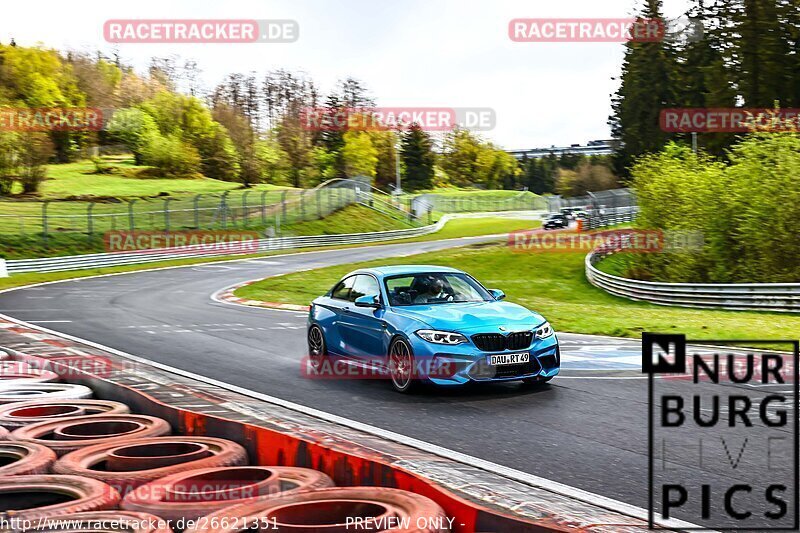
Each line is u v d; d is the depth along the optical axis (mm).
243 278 35594
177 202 69625
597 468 5844
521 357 8750
